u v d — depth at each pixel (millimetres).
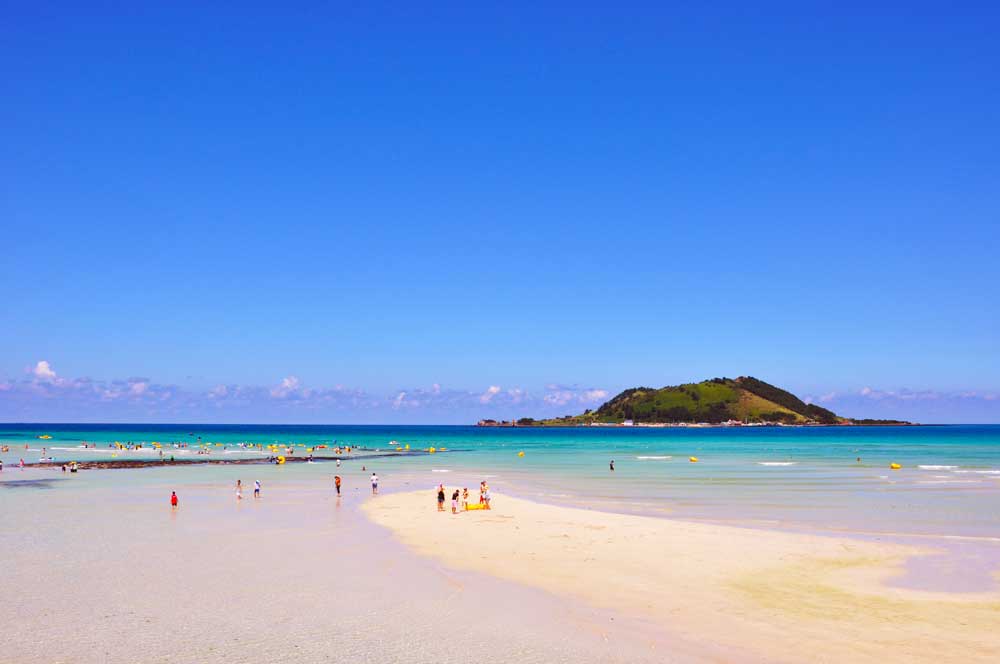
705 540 33469
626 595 23156
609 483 69750
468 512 44750
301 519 41812
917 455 124562
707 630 19422
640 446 178875
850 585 24516
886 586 24375
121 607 21922
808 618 20531
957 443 188750
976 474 78875
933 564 28016
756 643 18297
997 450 144375
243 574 26422
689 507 48750
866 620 20312
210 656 17531
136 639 18828
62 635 19172
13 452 131875
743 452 141625
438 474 83938
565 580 25281
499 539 33969
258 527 38469
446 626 19891
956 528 38344
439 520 41062
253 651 17891
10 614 21156
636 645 18219
